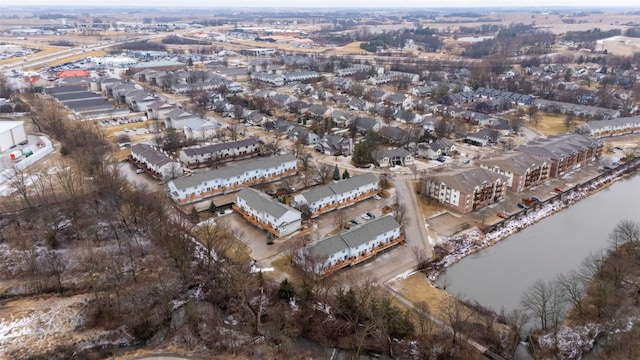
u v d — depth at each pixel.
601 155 164.00
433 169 142.38
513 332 74.12
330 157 156.38
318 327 76.94
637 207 128.25
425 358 70.94
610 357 70.81
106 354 73.94
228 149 149.00
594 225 117.62
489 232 110.94
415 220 114.31
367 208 119.31
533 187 136.75
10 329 77.38
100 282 88.81
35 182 122.31
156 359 71.62
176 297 86.44
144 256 96.75
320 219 112.62
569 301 83.00
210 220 110.38
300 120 192.62
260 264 93.56
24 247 97.50
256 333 76.50
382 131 172.62
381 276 91.38
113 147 157.75
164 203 112.19
